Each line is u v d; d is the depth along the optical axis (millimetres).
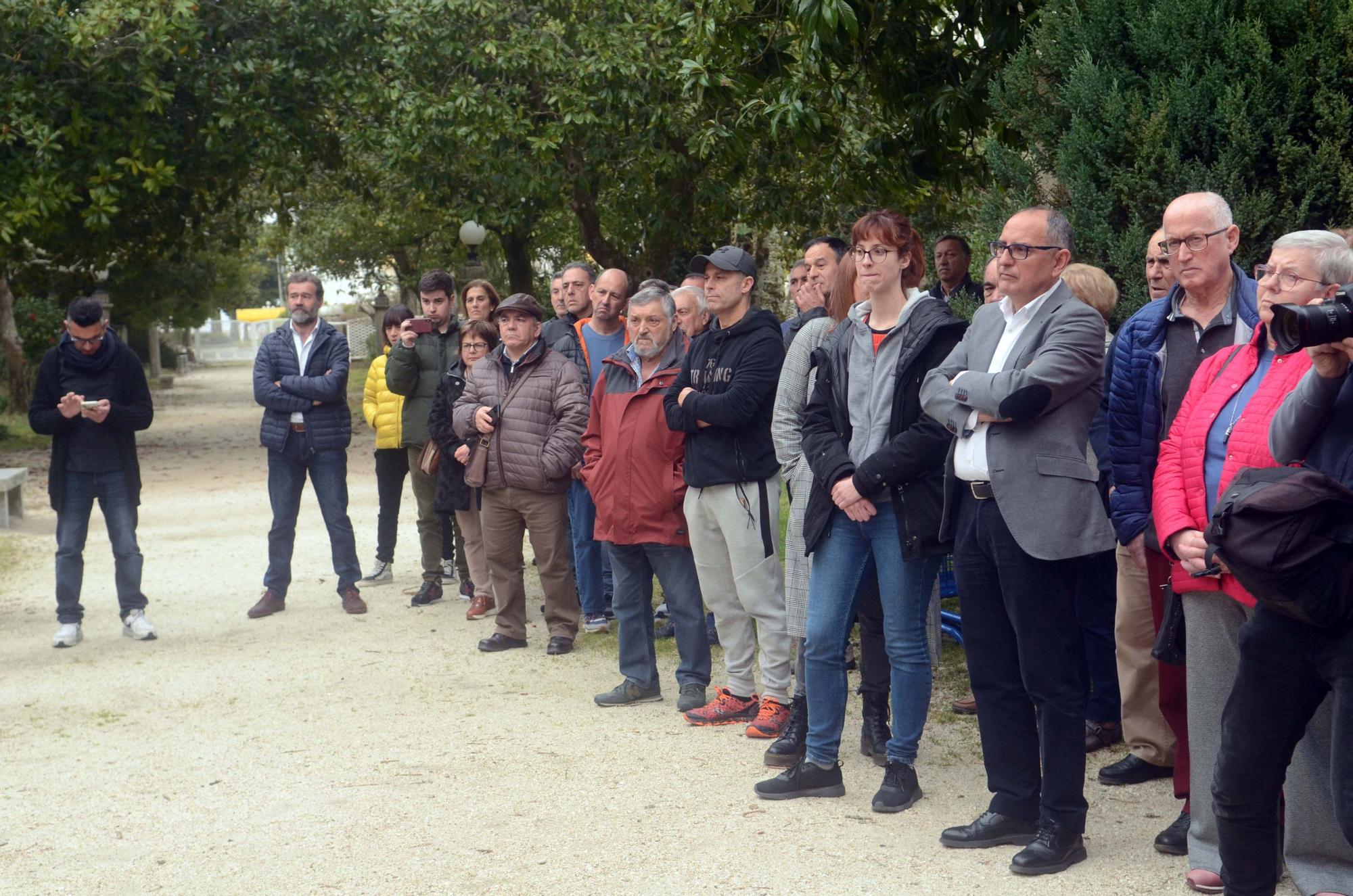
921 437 4102
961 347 4105
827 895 3738
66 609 7465
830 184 12633
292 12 17562
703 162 15695
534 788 4801
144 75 16297
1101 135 5156
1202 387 3672
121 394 7500
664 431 5695
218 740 5562
